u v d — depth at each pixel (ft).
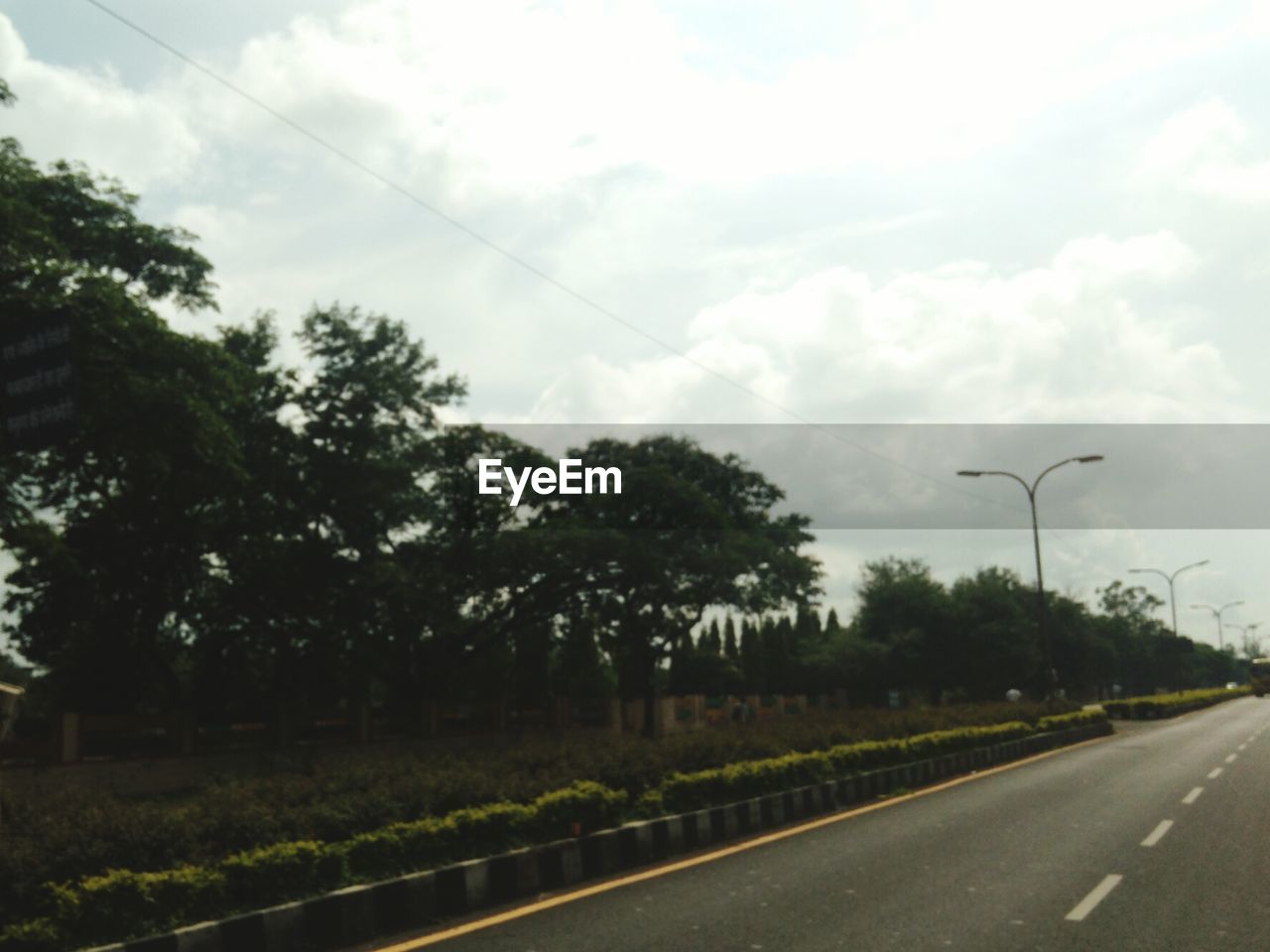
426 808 36.42
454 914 31.07
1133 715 188.34
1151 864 37.78
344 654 119.14
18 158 77.82
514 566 121.19
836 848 42.60
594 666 192.95
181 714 88.17
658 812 44.91
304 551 111.96
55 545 87.71
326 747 102.32
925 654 229.04
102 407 78.13
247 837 30.12
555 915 30.60
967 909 30.48
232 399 88.33
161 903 25.90
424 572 118.62
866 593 241.55
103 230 92.73
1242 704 274.98
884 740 73.67
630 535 124.77
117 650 114.11
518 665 162.61
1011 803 57.62
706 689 235.40
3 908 24.14
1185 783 67.21
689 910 30.89
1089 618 256.73
